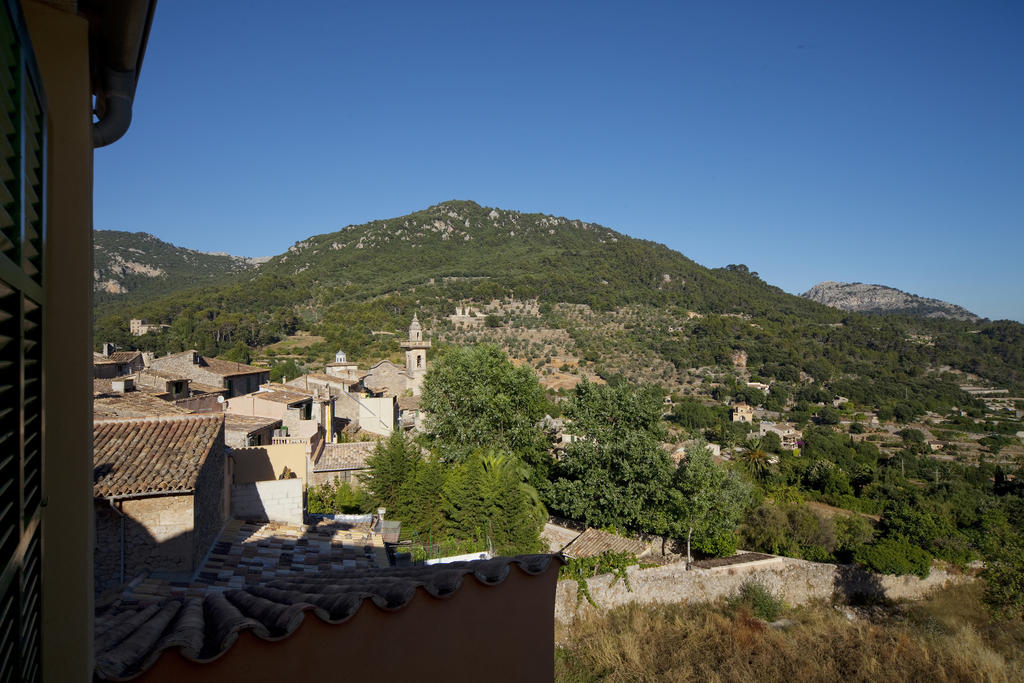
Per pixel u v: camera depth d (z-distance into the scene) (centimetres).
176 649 383
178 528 1125
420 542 2309
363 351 10269
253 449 1892
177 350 9112
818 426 10788
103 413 2114
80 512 312
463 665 478
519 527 2344
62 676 304
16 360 210
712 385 13225
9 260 193
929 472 7188
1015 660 2119
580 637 2055
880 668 2002
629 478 2736
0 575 183
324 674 423
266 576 1203
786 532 3353
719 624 2269
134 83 376
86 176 311
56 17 297
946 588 3058
